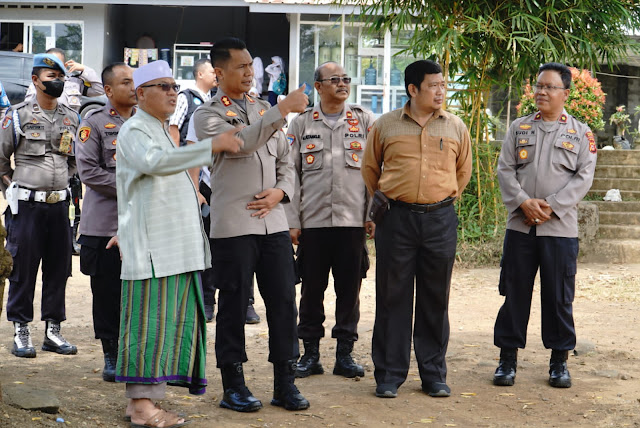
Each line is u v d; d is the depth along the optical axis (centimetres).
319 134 544
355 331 547
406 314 500
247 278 454
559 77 526
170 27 1750
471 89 1014
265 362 580
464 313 763
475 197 1045
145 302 408
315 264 539
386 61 1499
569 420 452
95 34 1608
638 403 483
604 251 1073
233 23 1747
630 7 988
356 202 536
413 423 445
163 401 473
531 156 529
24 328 563
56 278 576
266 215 457
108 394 477
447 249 489
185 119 654
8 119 562
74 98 886
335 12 1482
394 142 489
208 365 570
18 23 1609
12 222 559
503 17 965
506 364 526
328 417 451
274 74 1558
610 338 661
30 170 560
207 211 541
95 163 509
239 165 454
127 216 414
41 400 422
